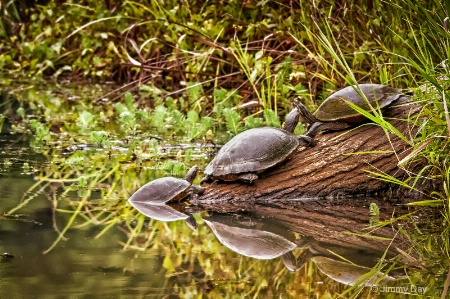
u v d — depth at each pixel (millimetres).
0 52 27453
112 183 12266
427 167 11391
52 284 7578
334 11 17812
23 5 29125
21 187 11844
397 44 14867
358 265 8469
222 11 21531
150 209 10906
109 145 15234
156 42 22719
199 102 19188
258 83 18531
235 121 16031
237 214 10766
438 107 11055
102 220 10164
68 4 24672
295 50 18750
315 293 7531
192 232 9758
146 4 23406
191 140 15805
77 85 24141
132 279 7789
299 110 12305
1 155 14258
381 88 12219
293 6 19484
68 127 17234
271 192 11578
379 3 15625
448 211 10914
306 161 11891
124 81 24891
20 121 18016
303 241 9406
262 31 20234
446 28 11531
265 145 11516
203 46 21297
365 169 11867
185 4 22047
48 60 25500
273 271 8203
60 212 10492
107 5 25281
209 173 11523
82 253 8672
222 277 7945
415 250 9078
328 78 16578
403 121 12016
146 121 17797
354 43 16641
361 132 12094
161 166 13234
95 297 7227
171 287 7574
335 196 11773
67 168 13281
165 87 22719
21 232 9461
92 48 25094
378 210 10922
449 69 11469
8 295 7246
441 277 8070
